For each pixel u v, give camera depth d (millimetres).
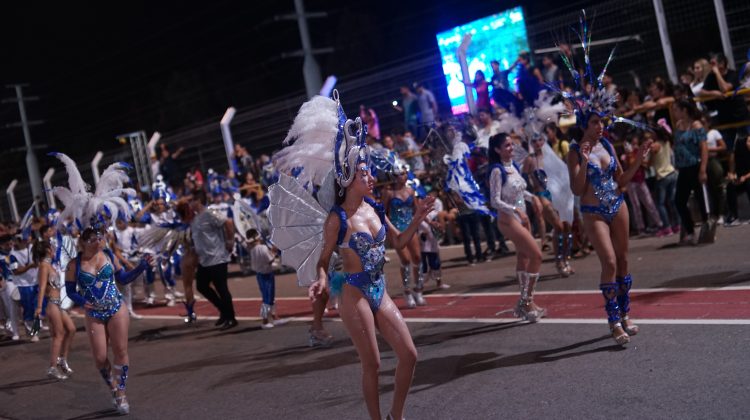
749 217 11406
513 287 9969
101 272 7254
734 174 11344
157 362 9375
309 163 5488
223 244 10898
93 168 22094
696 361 5699
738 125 11172
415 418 5613
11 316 13266
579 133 6633
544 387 5758
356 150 5098
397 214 9734
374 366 5023
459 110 15633
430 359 7113
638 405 5082
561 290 9086
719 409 4773
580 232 11102
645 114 12086
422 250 10812
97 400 7984
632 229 12453
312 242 5566
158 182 15258
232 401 7000
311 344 8680
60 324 9273
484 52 15602
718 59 11781
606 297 6441
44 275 9227
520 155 10711
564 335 7074
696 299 7457
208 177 17859
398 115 17078
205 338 10500
